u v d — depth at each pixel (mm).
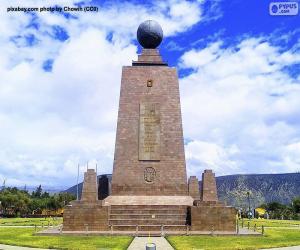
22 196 110500
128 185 51469
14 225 60125
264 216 108312
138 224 47500
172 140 52812
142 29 56969
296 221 81000
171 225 47156
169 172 51906
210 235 42719
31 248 32344
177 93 54406
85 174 48938
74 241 36875
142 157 52219
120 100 53969
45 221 71625
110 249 31344
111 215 48125
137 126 53125
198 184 55594
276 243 36219
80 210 47031
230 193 164000
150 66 55344
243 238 40281
